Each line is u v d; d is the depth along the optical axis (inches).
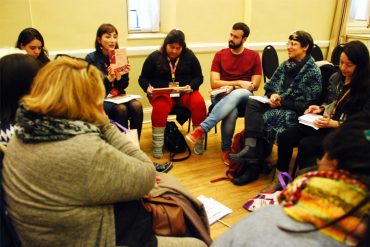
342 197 24.8
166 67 117.9
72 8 124.0
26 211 36.3
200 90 161.2
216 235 75.4
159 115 111.4
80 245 38.8
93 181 36.1
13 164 36.8
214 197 91.2
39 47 98.3
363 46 78.3
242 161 100.4
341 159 25.7
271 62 139.3
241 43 119.3
